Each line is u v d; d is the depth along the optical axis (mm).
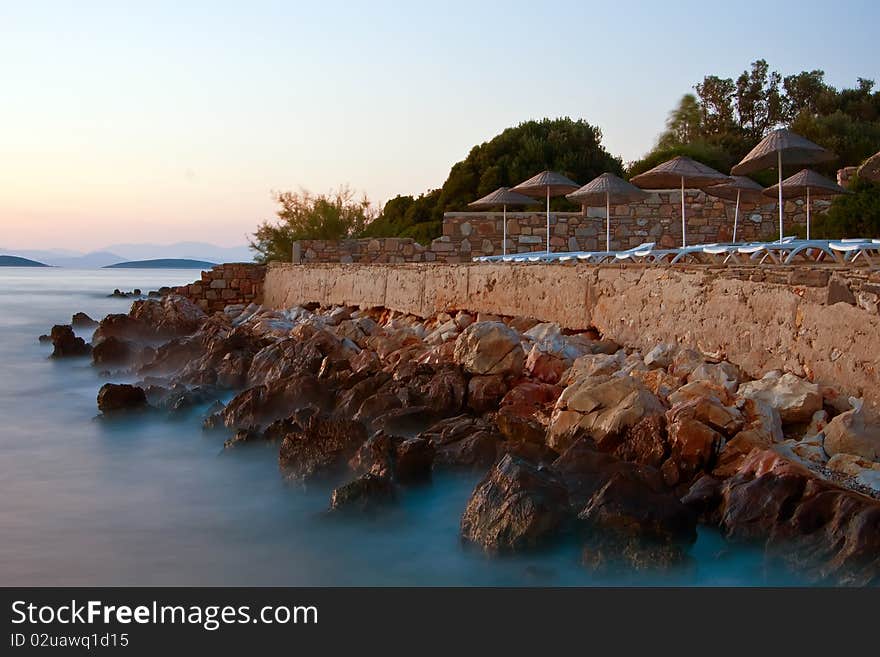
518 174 33094
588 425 7398
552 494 5801
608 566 5449
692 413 6840
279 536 6781
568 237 25953
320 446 7715
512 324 12211
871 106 44031
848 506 5164
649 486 5891
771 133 16859
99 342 18047
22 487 8219
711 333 8820
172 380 13172
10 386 14148
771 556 5348
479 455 7418
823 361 7301
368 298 17922
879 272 7246
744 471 6031
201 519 7258
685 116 44500
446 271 14719
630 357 9539
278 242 32281
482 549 5793
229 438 9797
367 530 6500
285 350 12727
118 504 7680
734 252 13453
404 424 8828
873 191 22344
